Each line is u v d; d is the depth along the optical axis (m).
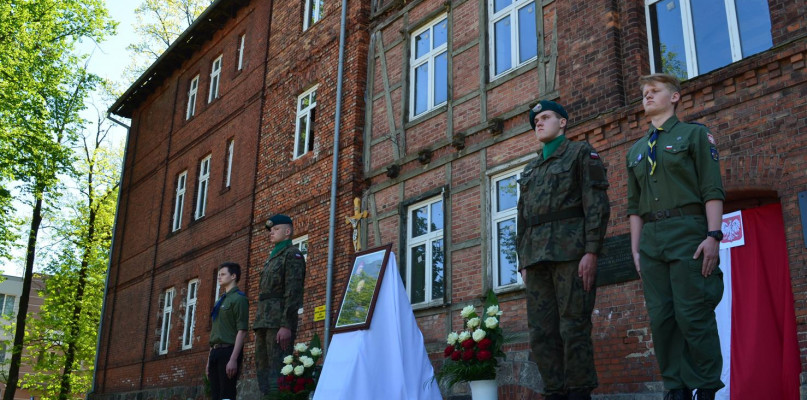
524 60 9.42
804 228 5.80
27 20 19.16
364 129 11.93
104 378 19.59
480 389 6.52
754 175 6.25
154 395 16.23
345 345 6.79
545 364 4.37
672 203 3.80
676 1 7.60
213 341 7.84
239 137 15.78
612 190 7.41
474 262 9.25
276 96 14.67
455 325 9.29
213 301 15.27
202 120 17.89
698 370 3.54
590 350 4.18
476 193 9.50
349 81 12.28
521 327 8.30
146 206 20.11
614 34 7.88
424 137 10.67
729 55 7.01
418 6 11.45
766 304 6.34
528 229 4.48
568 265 4.24
